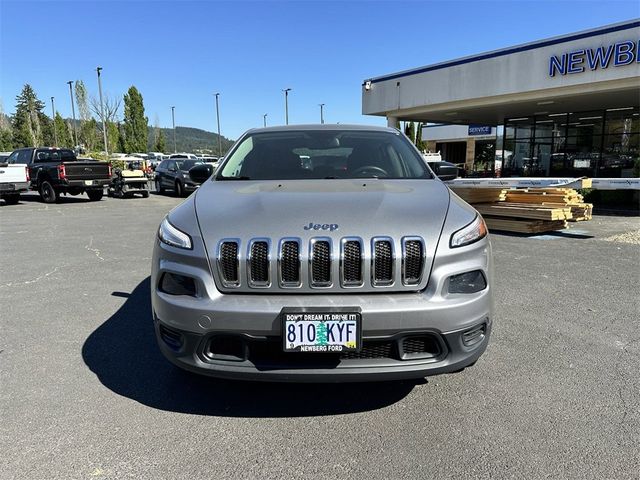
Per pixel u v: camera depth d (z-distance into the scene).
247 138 4.06
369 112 19.11
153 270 2.67
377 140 3.95
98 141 47.44
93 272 6.09
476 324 2.46
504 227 8.91
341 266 2.37
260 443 2.44
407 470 2.21
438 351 2.42
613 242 7.88
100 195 18.39
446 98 16.06
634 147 16.69
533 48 13.55
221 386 3.04
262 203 2.75
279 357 2.41
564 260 6.50
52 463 2.27
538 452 2.33
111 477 2.17
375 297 2.37
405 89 17.47
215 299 2.39
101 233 9.48
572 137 18.73
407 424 2.59
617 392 2.91
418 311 2.32
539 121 19.88
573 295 4.87
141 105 63.66
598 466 2.22
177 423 2.62
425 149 44.56
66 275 5.93
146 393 2.95
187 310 2.39
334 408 2.77
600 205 13.66
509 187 9.55
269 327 2.31
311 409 2.77
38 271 6.15
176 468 2.24
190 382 3.09
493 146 35.50
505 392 2.92
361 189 3.04
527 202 8.98
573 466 2.23
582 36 12.45
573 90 13.15
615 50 11.84
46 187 17.05
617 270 5.91
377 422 2.62
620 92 12.84
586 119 18.14
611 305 4.54
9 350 3.61
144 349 3.62
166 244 2.61
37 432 2.52
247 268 2.39
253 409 2.77
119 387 3.03
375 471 2.21
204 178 3.98
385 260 2.40
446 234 2.50
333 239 2.40
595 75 12.34
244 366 2.38
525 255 6.83
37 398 2.88
